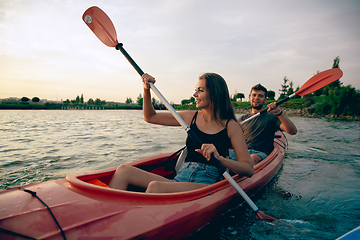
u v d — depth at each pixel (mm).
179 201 1360
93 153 3994
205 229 1427
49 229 941
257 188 2025
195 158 1631
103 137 5949
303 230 1573
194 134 1562
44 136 6000
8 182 2494
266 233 1526
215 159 1430
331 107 19266
